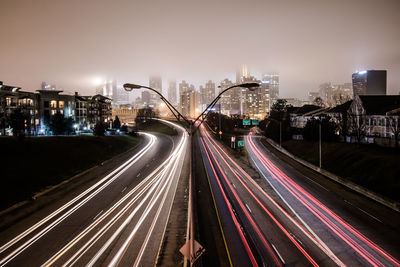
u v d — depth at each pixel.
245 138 87.44
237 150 63.53
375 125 51.91
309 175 39.66
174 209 25.73
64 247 18.72
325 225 21.77
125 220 23.31
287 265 15.84
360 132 48.69
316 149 54.31
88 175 40.44
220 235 19.92
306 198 28.84
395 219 23.05
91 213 25.20
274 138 76.38
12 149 40.66
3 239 20.30
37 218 24.23
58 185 34.66
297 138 71.81
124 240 19.52
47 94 76.81
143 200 28.70
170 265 15.98
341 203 27.16
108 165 47.94
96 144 58.78
